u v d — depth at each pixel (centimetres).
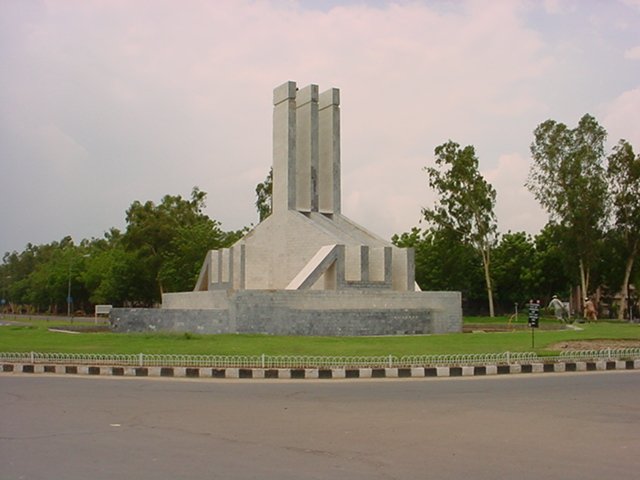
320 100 4675
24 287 12306
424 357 1972
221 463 841
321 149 4622
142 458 866
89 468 815
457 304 3716
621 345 2423
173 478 772
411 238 7631
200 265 6381
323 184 4591
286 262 4231
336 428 1066
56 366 1936
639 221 5672
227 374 1831
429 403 1330
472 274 7288
